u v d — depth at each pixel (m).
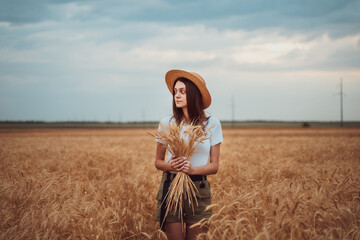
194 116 3.53
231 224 3.39
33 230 3.91
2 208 4.89
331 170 7.34
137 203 5.24
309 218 3.75
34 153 15.55
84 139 33.31
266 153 14.30
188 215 3.48
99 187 6.34
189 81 3.52
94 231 4.00
